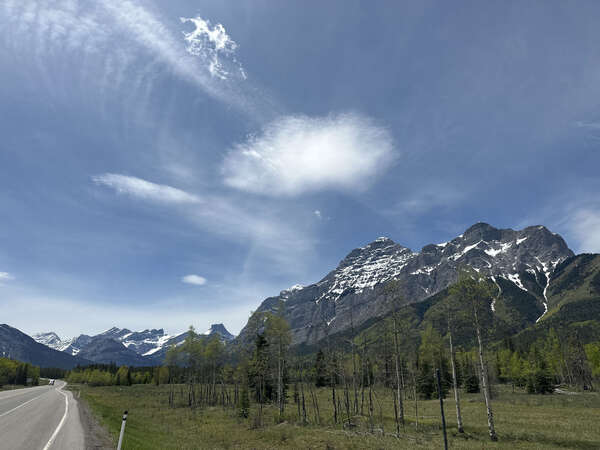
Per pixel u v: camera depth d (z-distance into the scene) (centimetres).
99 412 3134
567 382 9862
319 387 8525
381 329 4034
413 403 6022
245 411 4181
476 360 7219
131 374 15388
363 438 2742
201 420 3844
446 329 3394
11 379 12788
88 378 16625
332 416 4241
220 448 2159
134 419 3188
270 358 4572
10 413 2664
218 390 8588
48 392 6444
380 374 4559
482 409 4856
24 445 1517
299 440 2595
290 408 5338
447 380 7694
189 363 6181
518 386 9106
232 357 5959
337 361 4241
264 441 2536
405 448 2370
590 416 3847
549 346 10112
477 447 2438
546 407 4900
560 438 2677
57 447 1498
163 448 1875
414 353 5753
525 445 2514
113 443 1680
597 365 8556
